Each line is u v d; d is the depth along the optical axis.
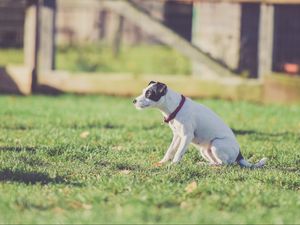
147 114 16.86
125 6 20.89
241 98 19.72
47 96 19.95
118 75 20.31
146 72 27.56
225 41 21.84
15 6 24.22
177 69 27.95
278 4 19.70
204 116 10.53
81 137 13.09
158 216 7.50
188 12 27.44
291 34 20.53
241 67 21.62
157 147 12.08
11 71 20.38
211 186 8.80
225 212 7.84
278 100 19.50
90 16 31.81
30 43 20.30
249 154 11.84
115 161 10.71
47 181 9.31
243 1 19.77
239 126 15.23
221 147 10.48
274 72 20.19
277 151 12.01
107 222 7.25
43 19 20.50
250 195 8.41
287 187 9.27
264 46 19.77
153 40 33.34
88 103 18.67
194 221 7.29
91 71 27.64
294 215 7.75
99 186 8.90
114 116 16.27
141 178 9.38
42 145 11.98
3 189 8.79
